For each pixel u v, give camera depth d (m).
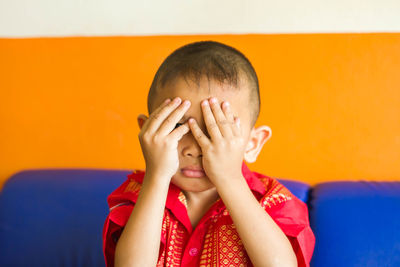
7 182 1.53
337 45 1.55
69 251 1.42
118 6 1.67
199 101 0.80
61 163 1.67
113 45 1.64
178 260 0.89
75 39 1.65
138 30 1.66
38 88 1.67
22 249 1.43
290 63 1.57
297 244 0.89
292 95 1.56
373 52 1.53
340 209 1.29
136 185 0.98
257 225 0.81
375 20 1.56
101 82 1.65
